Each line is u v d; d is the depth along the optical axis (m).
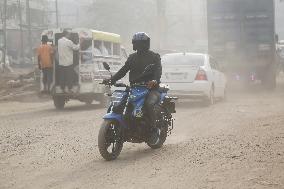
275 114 18.05
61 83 23.23
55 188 8.36
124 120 10.88
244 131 13.96
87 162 10.48
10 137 14.27
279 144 11.49
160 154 11.14
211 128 15.12
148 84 11.09
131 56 11.51
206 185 8.16
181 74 22.19
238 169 9.17
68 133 14.83
